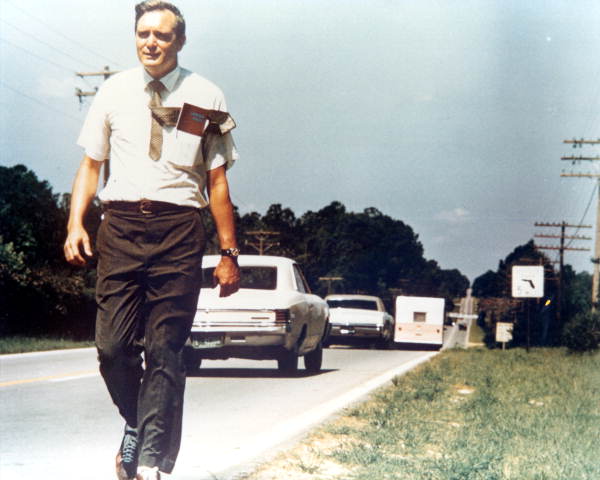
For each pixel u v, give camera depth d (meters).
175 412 4.75
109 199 4.73
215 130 4.84
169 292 4.71
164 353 4.71
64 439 8.83
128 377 4.89
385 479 6.56
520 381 16.86
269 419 10.73
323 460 7.39
